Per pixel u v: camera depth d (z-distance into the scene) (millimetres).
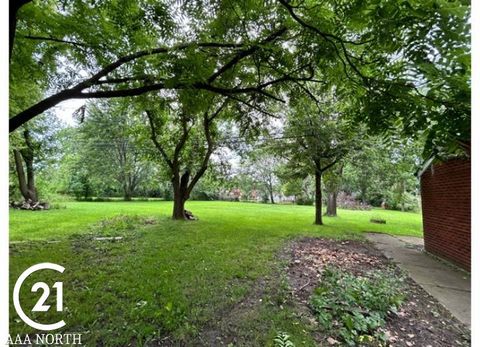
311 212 15375
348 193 20594
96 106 12750
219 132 10117
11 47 2389
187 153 9852
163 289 3166
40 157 13430
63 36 3633
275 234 7129
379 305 2879
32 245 5105
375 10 2092
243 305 2916
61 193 20172
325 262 4773
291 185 12703
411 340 2420
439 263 5176
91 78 3516
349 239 7168
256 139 8188
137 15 3578
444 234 5398
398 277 4168
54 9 3570
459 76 2023
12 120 3027
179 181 9664
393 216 14945
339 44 2994
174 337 2287
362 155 8984
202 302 2910
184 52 3572
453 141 2328
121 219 8312
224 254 4867
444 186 5430
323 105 7867
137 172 23641
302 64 3844
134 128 10133
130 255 4594
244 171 22750
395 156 8375
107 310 2635
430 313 2969
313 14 2928
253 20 3594
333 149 8945
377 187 12336
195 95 3887
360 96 3121
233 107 6500
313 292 3312
